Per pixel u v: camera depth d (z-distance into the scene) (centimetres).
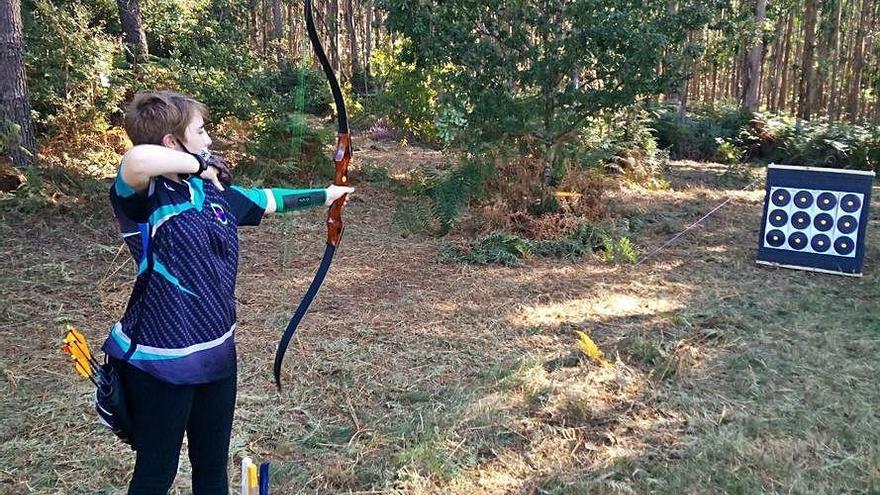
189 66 1041
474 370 396
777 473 297
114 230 616
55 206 641
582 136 852
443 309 488
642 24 681
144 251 188
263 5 2334
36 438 310
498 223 679
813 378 388
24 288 482
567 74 708
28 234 588
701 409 353
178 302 188
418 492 282
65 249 565
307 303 243
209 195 196
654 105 880
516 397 362
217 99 937
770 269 606
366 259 595
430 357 410
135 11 1105
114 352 190
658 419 343
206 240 191
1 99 689
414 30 680
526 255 617
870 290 552
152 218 186
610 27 658
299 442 318
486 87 705
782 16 1962
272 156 853
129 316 191
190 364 190
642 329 457
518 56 699
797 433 330
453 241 650
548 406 351
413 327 454
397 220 696
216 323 194
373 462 303
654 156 1089
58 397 346
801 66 1811
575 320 473
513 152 744
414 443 317
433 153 1128
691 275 583
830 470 300
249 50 1473
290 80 1436
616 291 536
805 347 430
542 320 473
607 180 905
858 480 292
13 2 683
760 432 331
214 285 193
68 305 464
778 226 609
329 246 252
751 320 477
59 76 830
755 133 1498
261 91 1166
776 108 2042
